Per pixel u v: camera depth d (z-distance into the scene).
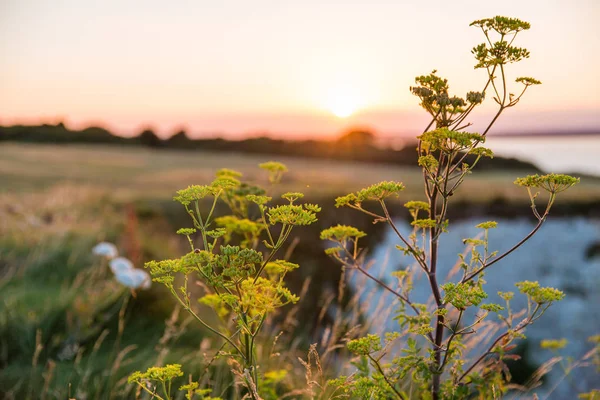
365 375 2.54
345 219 17.09
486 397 2.67
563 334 13.65
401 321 2.61
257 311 2.24
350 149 67.44
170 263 2.12
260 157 65.38
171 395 3.97
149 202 16.34
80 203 13.09
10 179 21.34
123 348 4.92
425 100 2.39
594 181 33.97
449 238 20.45
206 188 2.19
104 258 6.48
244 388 3.79
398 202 20.03
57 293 5.78
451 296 2.29
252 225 3.33
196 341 5.21
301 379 4.44
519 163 44.66
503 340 2.60
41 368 4.38
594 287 17.06
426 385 2.62
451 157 2.34
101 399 3.91
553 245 20.66
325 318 6.41
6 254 7.11
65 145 65.69
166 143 77.56
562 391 8.57
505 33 2.31
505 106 2.34
